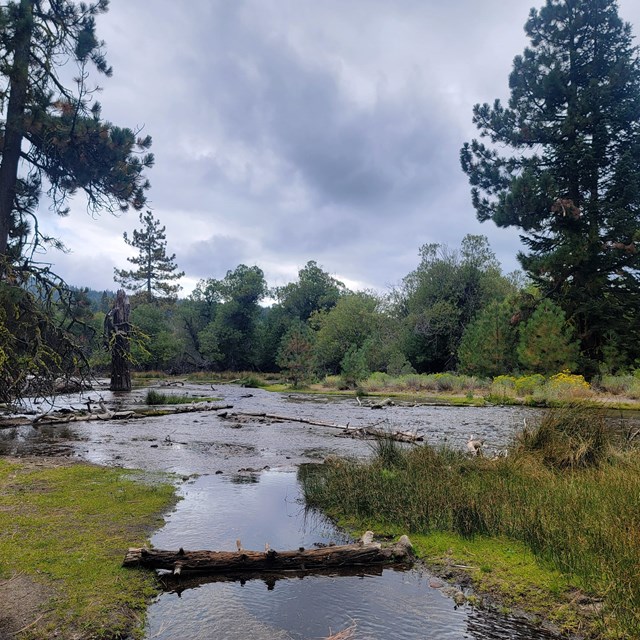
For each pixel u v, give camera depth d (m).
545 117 32.06
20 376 14.78
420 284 46.59
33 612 3.66
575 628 3.55
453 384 29.69
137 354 50.50
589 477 6.55
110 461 9.25
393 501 6.20
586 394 21.33
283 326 65.62
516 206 30.23
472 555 4.90
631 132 30.02
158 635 3.45
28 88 16.03
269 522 5.92
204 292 72.81
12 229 16.78
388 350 40.56
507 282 45.94
